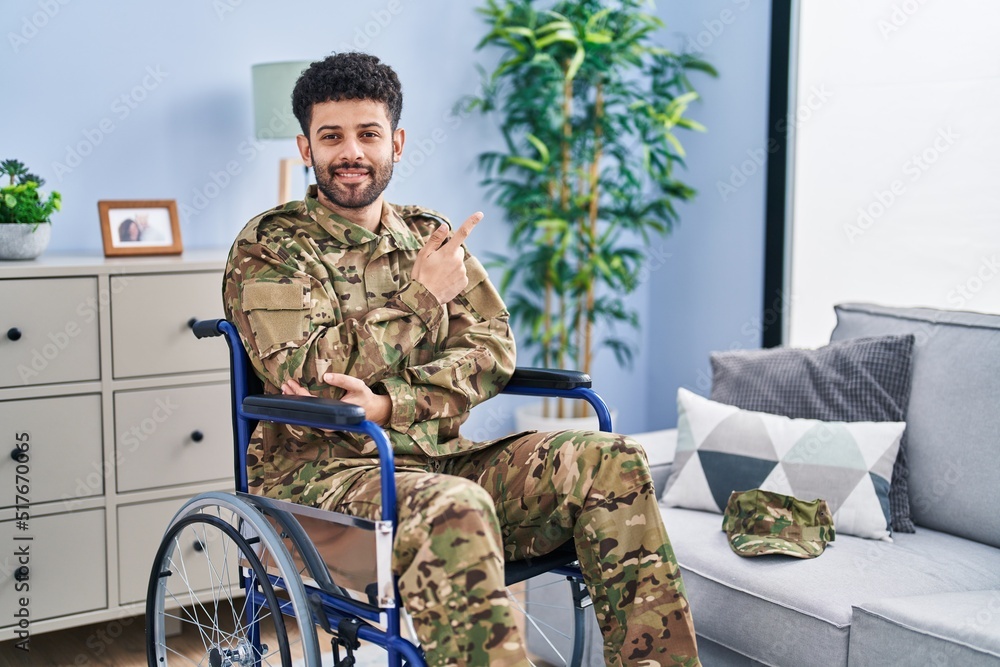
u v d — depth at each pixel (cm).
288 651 162
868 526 210
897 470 220
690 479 230
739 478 224
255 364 179
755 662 190
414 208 204
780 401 236
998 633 158
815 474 216
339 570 166
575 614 190
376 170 185
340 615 165
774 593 187
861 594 183
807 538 204
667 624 166
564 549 181
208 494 179
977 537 211
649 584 167
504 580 163
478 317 196
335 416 155
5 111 262
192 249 284
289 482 176
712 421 233
